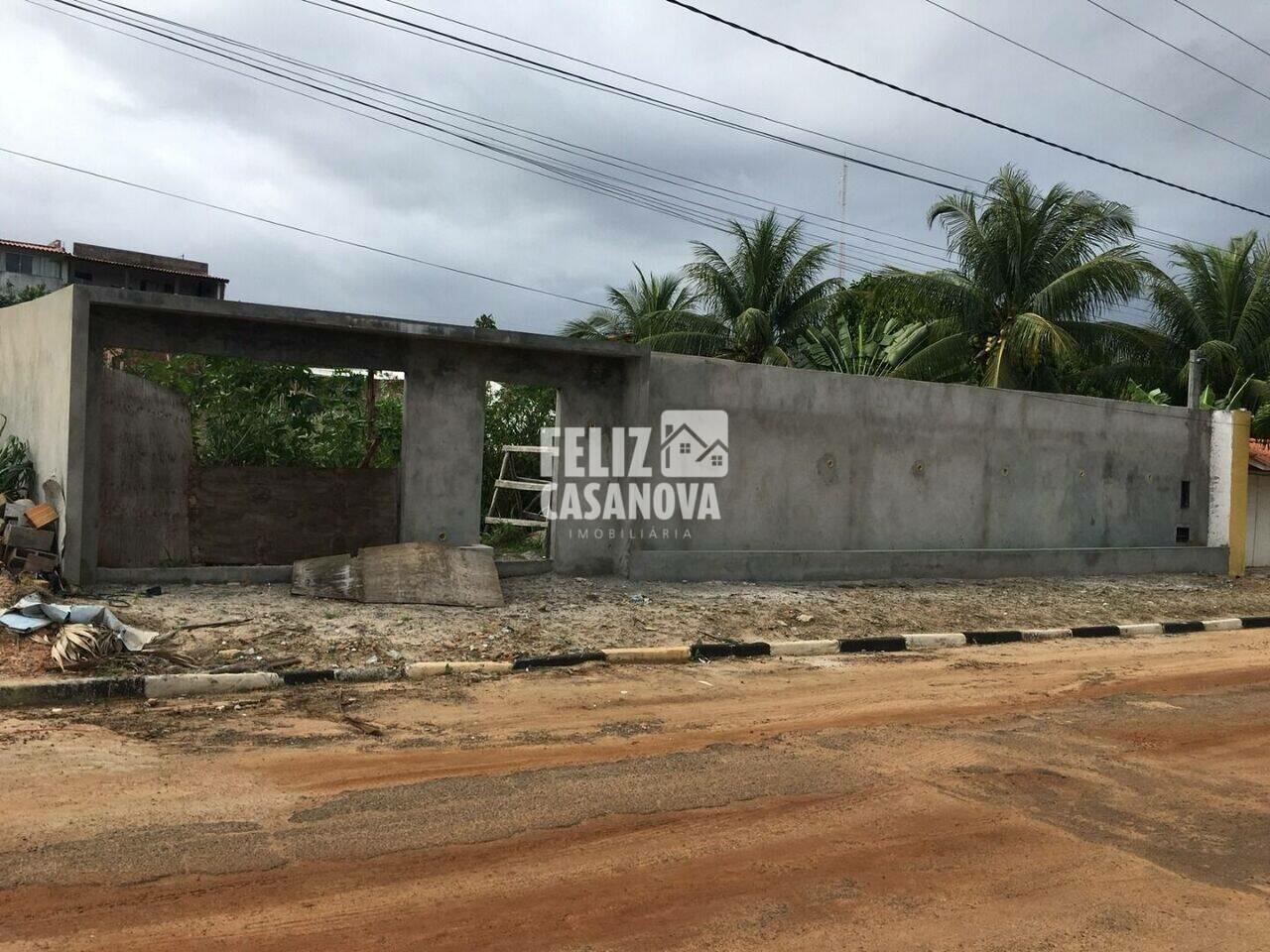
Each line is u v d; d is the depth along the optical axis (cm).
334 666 826
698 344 2739
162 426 1153
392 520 1177
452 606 1049
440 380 1176
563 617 1052
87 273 4097
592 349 1220
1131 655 1110
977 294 2411
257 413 1388
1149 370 2598
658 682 864
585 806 523
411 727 680
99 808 487
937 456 1539
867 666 984
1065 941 392
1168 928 408
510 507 1766
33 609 824
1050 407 1678
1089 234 2411
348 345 1123
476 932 376
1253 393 2420
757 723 727
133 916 375
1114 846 500
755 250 2781
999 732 723
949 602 1325
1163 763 658
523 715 727
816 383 1413
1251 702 863
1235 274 2605
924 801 555
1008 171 2441
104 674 748
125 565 1060
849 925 397
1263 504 2098
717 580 1314
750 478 1362
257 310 1020
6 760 557
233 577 1073
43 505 957
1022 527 1647
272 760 586
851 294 2783
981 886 443
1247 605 1550
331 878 419
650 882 431
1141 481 1816
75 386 953
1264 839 519
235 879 413
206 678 755
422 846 459
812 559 1386
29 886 397
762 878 441
